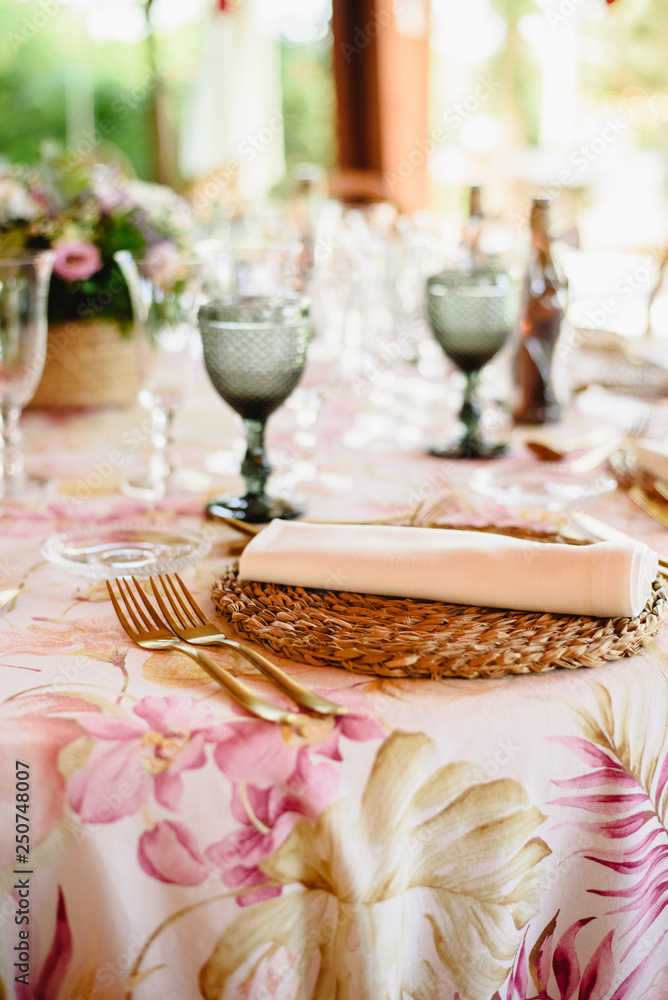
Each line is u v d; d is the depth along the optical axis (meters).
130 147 5.95
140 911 0.49
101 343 1.23
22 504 0.90
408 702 0.51
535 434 1.15
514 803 0.51
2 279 0.89
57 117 6.40
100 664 0.55
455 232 1.51
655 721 0.54
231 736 0.48
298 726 0.49
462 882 0.52
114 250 1.19
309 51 5.35
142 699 0.51
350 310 1.06
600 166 4.38
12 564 0.73
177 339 0.95
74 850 0.48
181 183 4.95
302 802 0.48
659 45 4.54
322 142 5.57
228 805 0.48
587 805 0.53
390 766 0.49
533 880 0.53
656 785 0.55
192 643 0.57
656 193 4.50
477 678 0.53
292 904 0.49
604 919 0.56
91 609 0.64
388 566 0.61
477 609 0.60
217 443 1.16
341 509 0.85
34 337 0.94
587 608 0.57
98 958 0.50
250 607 0.60
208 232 1.87
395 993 0.51
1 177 1.23
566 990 0.57
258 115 3.45
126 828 0.48
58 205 1.19
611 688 0.53
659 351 1.45
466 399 1.08
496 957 0.53
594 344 1.54
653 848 0.56
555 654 0.53
